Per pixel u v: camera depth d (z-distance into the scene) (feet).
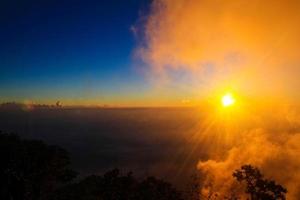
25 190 67.21
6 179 66.80
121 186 67.31
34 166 68.44
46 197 67.62
